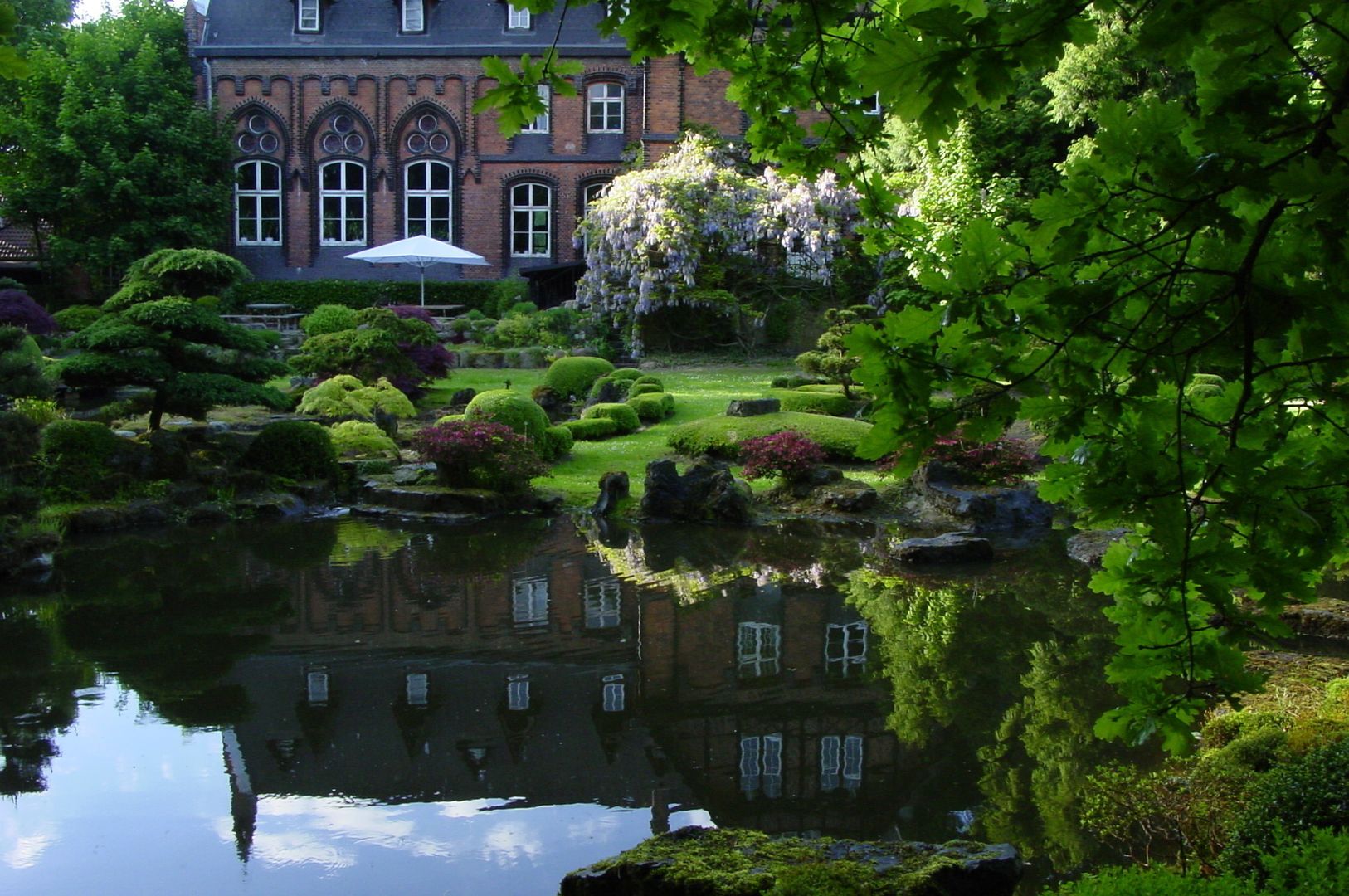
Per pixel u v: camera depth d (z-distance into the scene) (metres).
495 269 37.19
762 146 3.70
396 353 22.67
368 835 5.91
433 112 36.78
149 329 15.84
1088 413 2.53
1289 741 5.68
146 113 34.66
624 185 28.66
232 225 36.97
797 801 6.21
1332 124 2.15
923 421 2.50
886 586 11.48
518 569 12.30
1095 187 2.30
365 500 16.30
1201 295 2.41
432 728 7.50
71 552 13.03
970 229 2.50
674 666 8.84
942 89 2.18
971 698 7.96
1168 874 3.60
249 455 16.58
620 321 29.34
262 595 11.09
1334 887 3.36
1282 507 2.32
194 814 6.18
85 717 7.68
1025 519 14.64
